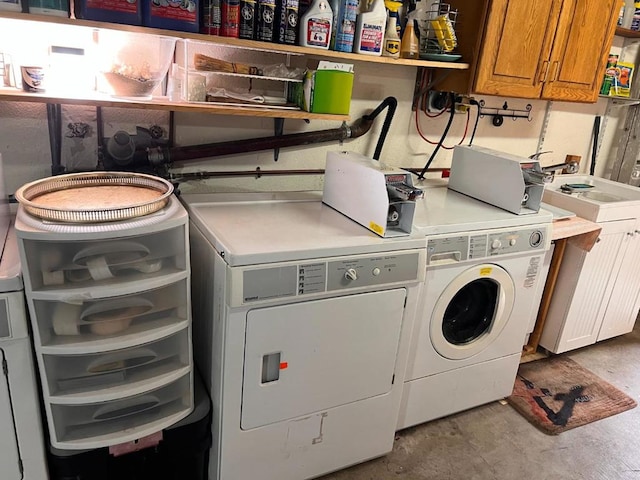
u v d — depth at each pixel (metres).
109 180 1.59
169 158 1.88
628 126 3.44
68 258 1.29
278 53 2.00
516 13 2.10
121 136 1.79
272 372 1.60
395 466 1.99
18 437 1.37
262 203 1.95
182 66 1.71
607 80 3.05
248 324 1.46
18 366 1.29
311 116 1.80
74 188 1.53
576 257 2.57
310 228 1.69
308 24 1.73
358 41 1.87
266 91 1.95
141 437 1.50
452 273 1.91
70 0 1.40
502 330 2.20
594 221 2.52
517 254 2.05
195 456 1.66
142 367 1.53
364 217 1.74
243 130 2.07
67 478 1.47
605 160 3.53
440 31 2.09
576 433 2.25
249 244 1.47
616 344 3.07
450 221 1.90
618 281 2.78
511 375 2.37
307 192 2.18
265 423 1.64
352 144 2.37
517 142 3.00
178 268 1.46
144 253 1.39
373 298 1.66
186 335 1.53
